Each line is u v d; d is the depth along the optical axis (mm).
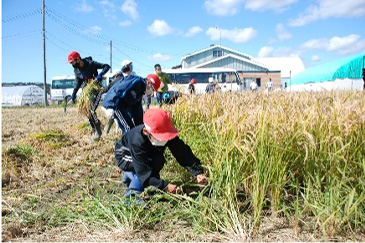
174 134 3547
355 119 3676
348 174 3453
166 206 3762
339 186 3314
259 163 3467
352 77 24281
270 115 3908
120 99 5328
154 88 5961
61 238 3316
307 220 3562
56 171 5664
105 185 4840
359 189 3492
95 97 7504
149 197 3914
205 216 3402
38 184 5016
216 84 10594
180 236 3316
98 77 7520
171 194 3623
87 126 10898
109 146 7613
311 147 3654
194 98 5949
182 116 5262
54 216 3750
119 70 7156
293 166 3840
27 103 47781
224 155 3668
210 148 4312
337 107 4039
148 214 3561
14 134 10289
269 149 3582
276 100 5602
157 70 10680
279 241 3188
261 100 5809
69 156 6727
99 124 7672
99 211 3650
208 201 3539
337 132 3699
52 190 4691
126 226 3426
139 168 3764
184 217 3641
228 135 3838
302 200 3729
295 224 3281
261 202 3379
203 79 29078
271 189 3621
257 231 3346
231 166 3648
